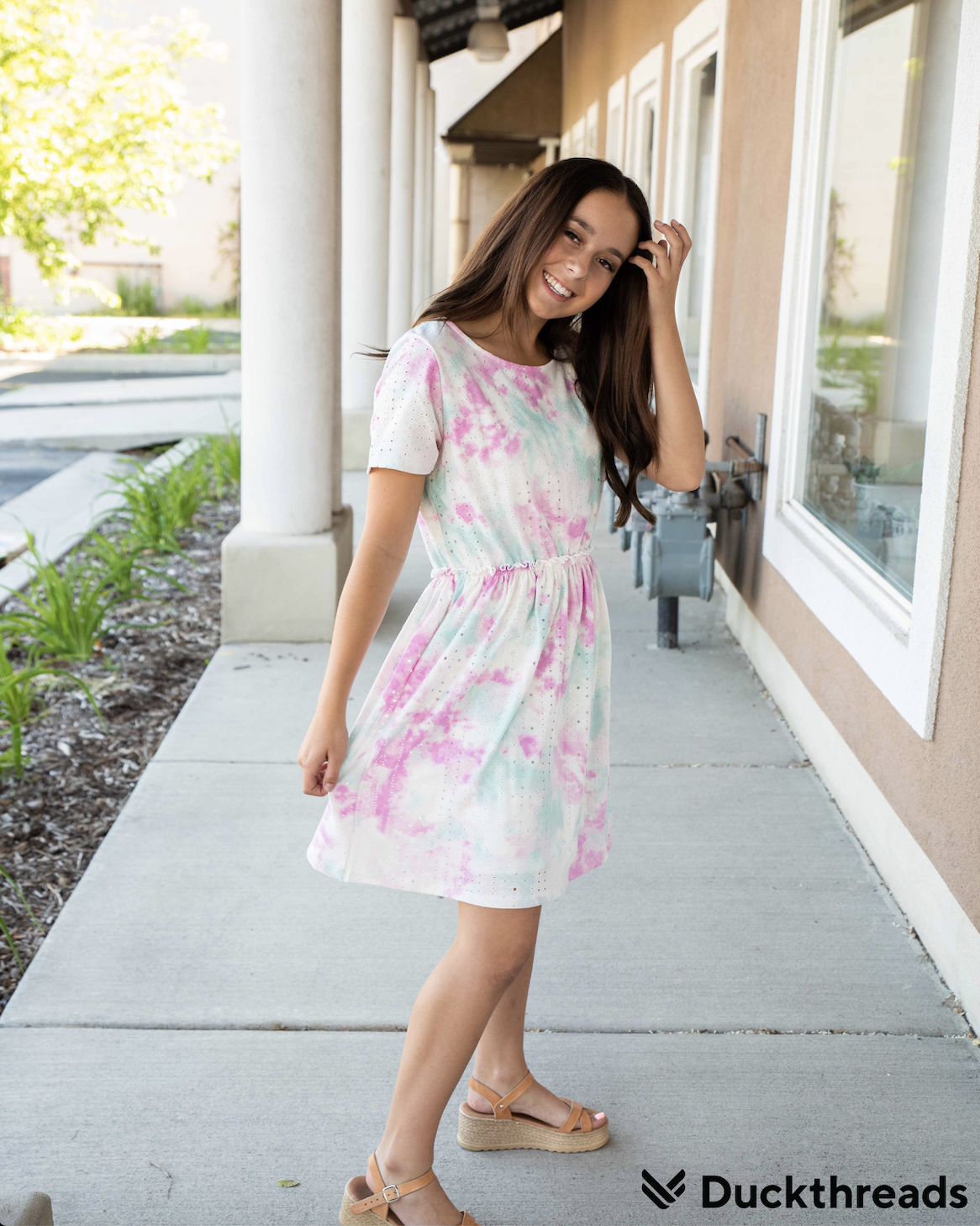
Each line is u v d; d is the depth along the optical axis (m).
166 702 4.23
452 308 1.68
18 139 12.42
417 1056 1.71
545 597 1.68
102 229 14.59
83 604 4.65
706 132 6.00
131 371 15.93
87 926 2.69
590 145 11.24
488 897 1.65
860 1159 1.99
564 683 1.70
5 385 13.94
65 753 3.75
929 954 2.60
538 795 1.67
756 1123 2.07
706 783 3.49
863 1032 2.33
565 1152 1.99
